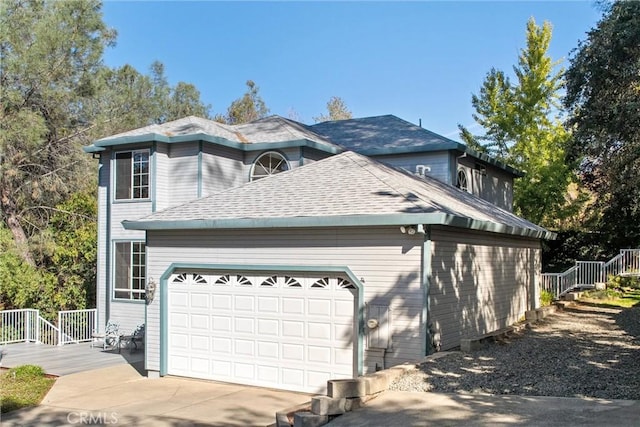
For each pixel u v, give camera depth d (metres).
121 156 18.58
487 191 22.95
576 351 11.34
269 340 11.84
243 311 12.18
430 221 10.07
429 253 10.51
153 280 13.31
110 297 18.50
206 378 12.55
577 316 17.45
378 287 10.71
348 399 7.95
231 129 20.69
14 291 22.88
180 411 10.02
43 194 26.50
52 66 24.55
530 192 26.94
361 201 11.48
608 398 7.71
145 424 9.23
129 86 37.31
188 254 12.87
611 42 19.98
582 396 7.89
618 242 28.70
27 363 15.04
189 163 17.78
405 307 10.45
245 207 12.69
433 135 20.84
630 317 16.98
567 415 6.99
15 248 23.55
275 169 18.70
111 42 28.83
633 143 21.41
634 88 20.53
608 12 20.75
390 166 16.17
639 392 7.90
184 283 12.98
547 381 8.77
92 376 13.27
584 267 23.94
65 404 10.68
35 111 24.84
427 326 10.30
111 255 18.55
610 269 24.33
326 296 11.27
